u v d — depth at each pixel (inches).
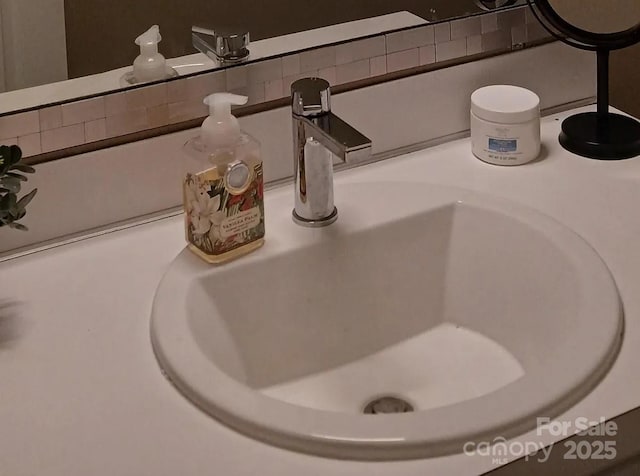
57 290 35.2
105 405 29.0
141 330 32.8
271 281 36.4
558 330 34.9
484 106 42.5
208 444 27.2
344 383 37.9
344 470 26.0
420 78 43.9
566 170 42.6
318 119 35.0
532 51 46.3
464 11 43.9
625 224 38.2
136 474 26.3
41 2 36.0
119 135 38.0
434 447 26.1
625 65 53.8
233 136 34.4
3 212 31.7
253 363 36.9
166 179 39.7
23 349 31.9
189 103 38.9
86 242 38.3
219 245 35.0
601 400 28.5
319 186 37.3
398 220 38.6
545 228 36.9
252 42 39.9
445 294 40.5
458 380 37.4
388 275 39.2
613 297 32.5
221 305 35.4
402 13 42.7
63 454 27.1
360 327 39.1
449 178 42.4
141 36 37.7
